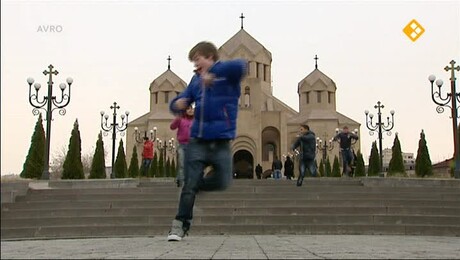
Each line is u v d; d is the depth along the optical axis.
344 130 20.86
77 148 20.92
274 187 15.84
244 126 52.19
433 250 5.77
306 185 17.12
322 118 56.38
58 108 21.08
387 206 12.59
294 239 8.62
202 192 5.96
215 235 10.45
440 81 19.94
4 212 11.61
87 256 4.84
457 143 18.84
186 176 5.68
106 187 16.52
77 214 11.91
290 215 11.60
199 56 5.47
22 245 7.35
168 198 13.91
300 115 60.00
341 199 13.49
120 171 28.48
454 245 7.10
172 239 6.31
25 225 10.94
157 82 57.72
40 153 19.73
